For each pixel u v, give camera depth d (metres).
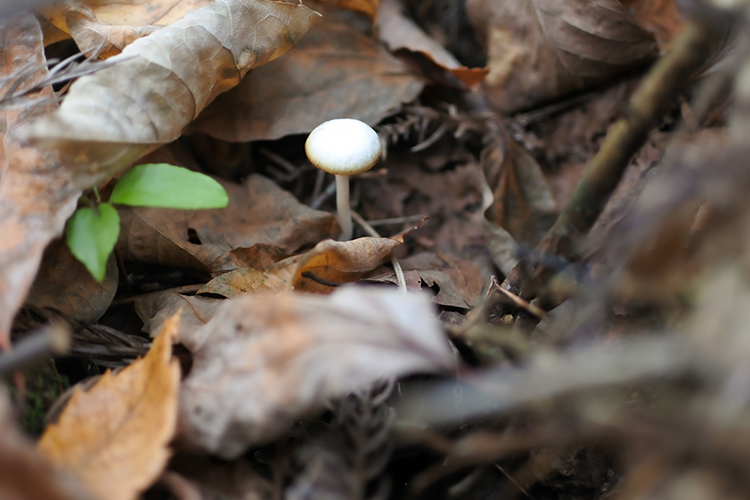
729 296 0.17
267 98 0.27
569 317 0.22
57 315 0.21
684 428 0.17
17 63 0.22
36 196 0.20
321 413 0.21
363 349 0.19
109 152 0.21
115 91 0.21
